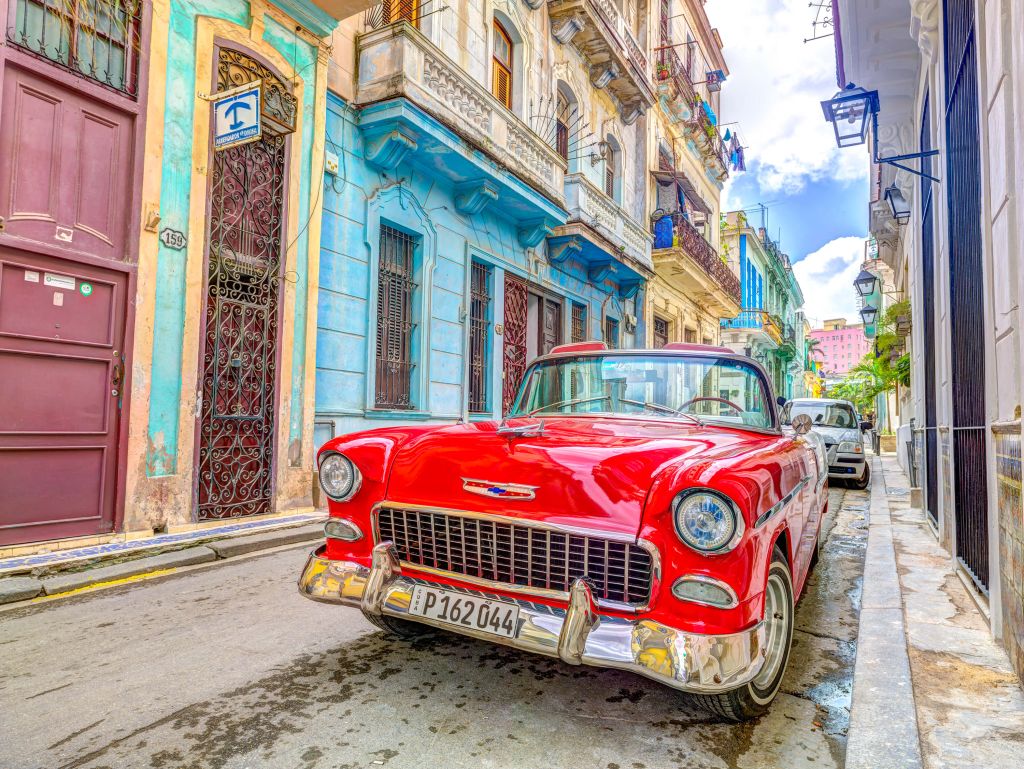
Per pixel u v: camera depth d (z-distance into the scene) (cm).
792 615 285
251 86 562
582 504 233
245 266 630
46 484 476
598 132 1361
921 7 539
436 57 803
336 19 714
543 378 388
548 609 232
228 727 240
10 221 458
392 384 838
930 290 641
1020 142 269
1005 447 299
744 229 2803
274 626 354
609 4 1271
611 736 239
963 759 213
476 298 1007
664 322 1755
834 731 249
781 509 256
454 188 942
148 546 499
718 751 230
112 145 524
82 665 299
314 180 703
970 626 350
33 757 218
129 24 537
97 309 509
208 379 591
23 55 465
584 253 1270
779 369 3684
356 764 215
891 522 696
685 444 258
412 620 253
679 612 215
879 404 3053
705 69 2103
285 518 636
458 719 249
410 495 271
